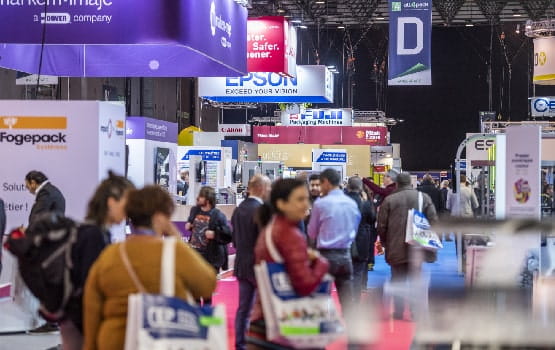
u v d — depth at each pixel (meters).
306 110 44.66
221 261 10.34
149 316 3.99
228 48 13.27
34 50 13.95
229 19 13.34
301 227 8.66
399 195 10.27
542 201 16.86
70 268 4.85
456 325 6.56
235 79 26.55
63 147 10.34
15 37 10.93
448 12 44.22
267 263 4.64
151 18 10.88
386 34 49.91
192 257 4.25
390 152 46.06
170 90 39.59
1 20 10.95
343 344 7.93
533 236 8.98
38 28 10.93
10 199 10.38
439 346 6.52
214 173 24.89
